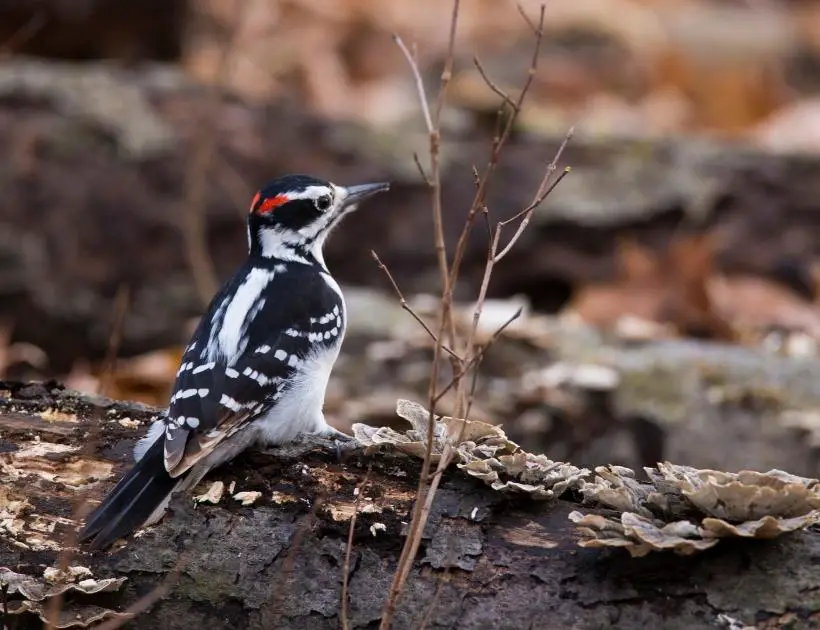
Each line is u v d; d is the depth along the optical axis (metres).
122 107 14.14
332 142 14.37
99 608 6.32
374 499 6.50
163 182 14.02
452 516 6.32
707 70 21.84
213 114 13.16
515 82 20.86
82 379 12.90
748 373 11.55
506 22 22.77
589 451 11.27
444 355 11.78
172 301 14.02
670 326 13.54
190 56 17.47
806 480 6.01
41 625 6.30
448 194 14.42
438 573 6.16
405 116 15.91
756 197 14.85
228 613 6.30
